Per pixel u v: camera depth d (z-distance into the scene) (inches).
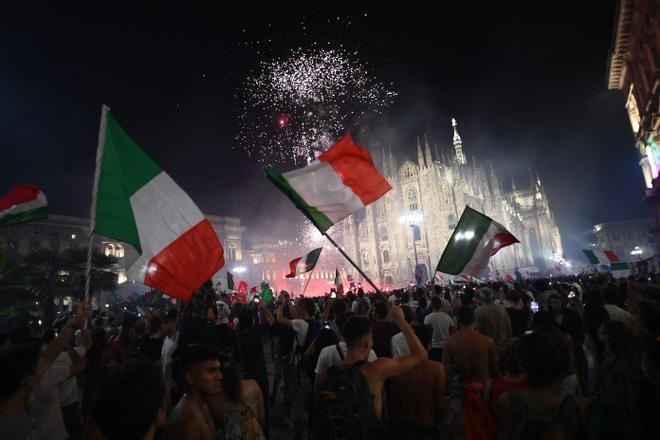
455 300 532.1
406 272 3201.3
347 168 264.1
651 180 1539.1
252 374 282.8
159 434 162.2
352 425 132.0
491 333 355.6
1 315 1061.1
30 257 1179.3
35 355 145.9
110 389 100.6
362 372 152.7
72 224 2598.4
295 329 388.8
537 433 92.9
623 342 188.7
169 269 228.4
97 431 113.4
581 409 142.0
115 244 2514.8
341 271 3506.4
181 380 150.9
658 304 212.7
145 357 112.3
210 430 141.9
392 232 3371.1
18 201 310.7
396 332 345.4
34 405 216.5
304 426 347.9
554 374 144.3
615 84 1852.9
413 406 215.0
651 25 1305.4
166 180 243.0
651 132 1451.8
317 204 251.6
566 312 293.9
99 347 366.9
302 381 459.2
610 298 358.9
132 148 237.9
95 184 213.6
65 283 1181.7
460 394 265.3
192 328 287.9
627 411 137.1
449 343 267.3
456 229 340.2
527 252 3831.2
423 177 3282.5
